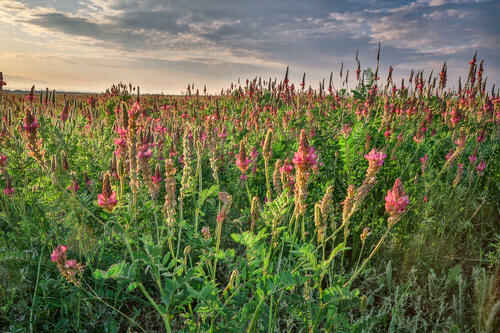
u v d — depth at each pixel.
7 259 2.65
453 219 4.24
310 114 6.66
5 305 2.56
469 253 3.84
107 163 4.29
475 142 5.65
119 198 2.72
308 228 3.79
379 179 4.18
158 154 4.36
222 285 3.20
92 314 2.65
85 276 2.96
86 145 4.95
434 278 2.98
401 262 3.60
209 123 3.24
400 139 5.09
